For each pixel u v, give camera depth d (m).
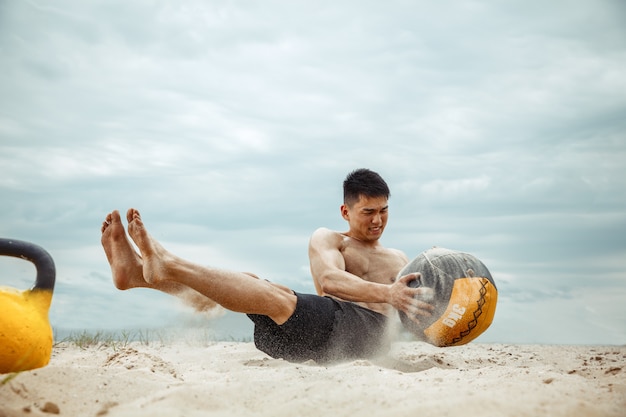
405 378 3.16
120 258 3.77
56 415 2.54
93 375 3.03
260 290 3.76
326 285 4.41
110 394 2.83
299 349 4.12
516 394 2.58
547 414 2.32
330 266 4.49
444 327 3.90
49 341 3.14
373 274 4.72
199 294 3.93
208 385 2.93
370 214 4.68
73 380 2.92
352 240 4.81
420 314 3.94
